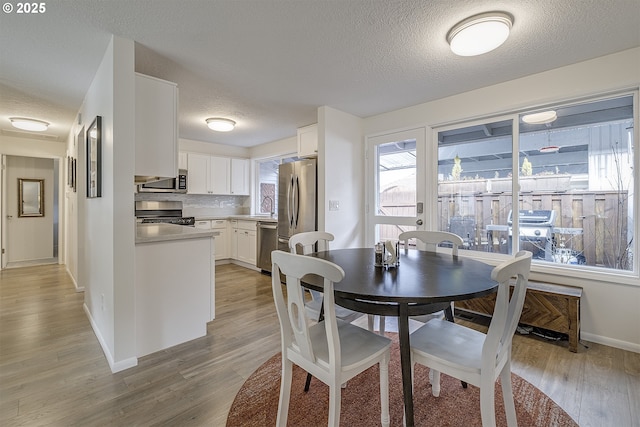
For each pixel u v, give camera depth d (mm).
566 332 2209
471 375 1224
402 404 1630
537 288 2373
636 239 2207
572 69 2377
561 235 2584
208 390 1750
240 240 5312
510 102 2684
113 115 1928
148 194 4980
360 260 1942
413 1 1634
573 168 2520
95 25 1816
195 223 5102
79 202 3580
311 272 1158
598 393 1710
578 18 1777
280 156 5434
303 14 1738
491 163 2920
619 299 2242
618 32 1929
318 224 3480
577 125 2498
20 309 3027
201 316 2455
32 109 3328
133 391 1733
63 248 5164
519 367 1987
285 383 1394
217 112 3590
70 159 4207
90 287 2701
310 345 1263
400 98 3129
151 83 2199
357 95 3035
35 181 5527
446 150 3221
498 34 1788
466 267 1739
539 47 2117
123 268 1970
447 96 3070
